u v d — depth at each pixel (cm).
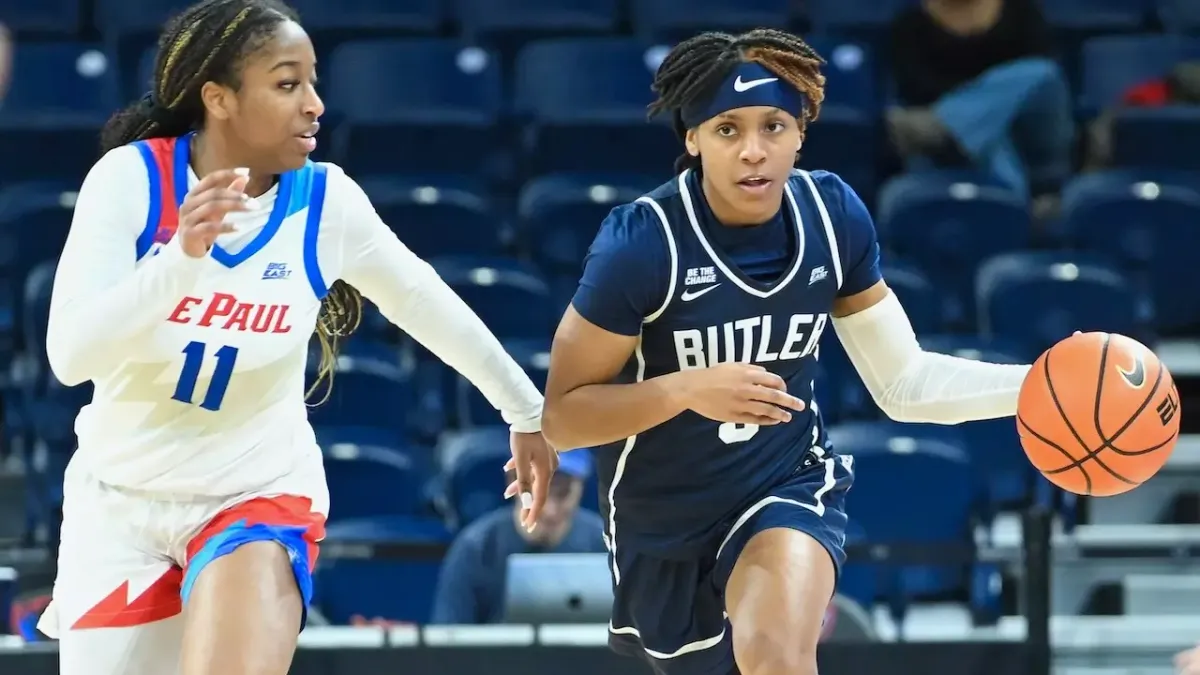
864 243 787
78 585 744
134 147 720
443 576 1316
